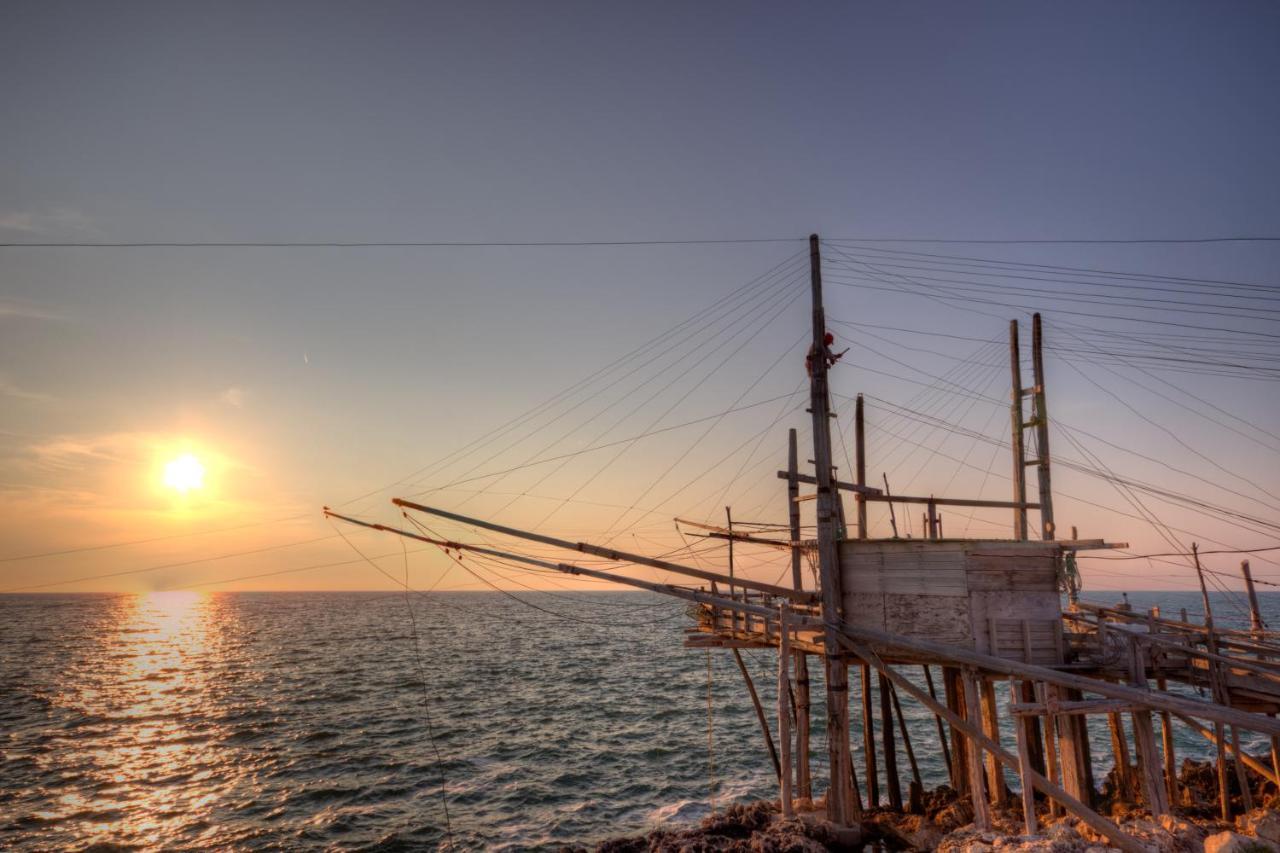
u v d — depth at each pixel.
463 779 33.91
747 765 36.38
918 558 20.41
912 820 22.23
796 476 21.14
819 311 21.61
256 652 87.31
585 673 68.38
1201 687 19.78
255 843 26.30
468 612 195.62
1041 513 25.44
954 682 25.41
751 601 25.66
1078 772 18.30
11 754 38.09
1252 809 20.91
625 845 20.33
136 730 43.75
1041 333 26.16
